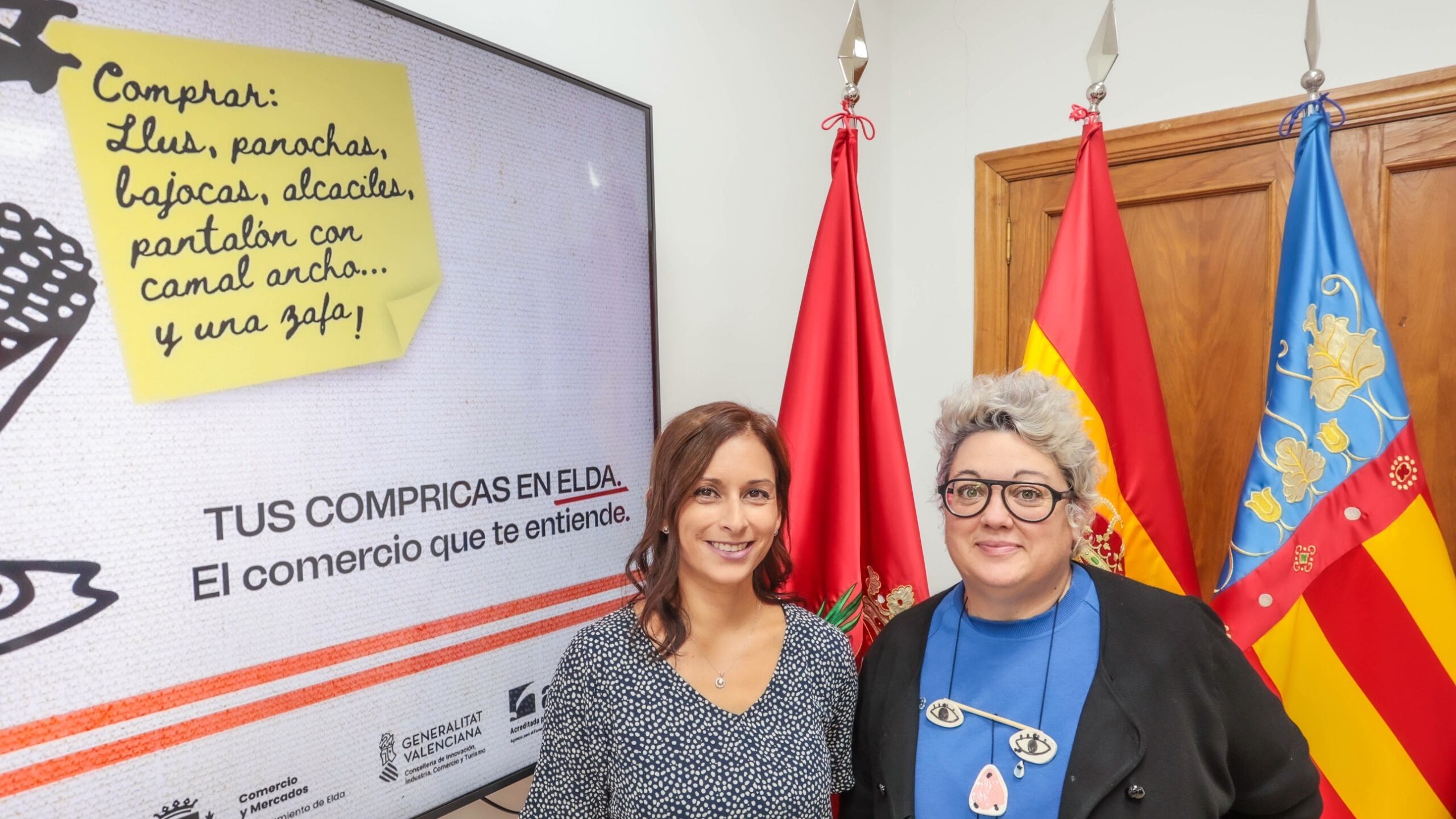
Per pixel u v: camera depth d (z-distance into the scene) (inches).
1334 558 52.7
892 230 91.6
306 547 36.9
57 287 29.5
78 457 30.0
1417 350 65.3
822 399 57.6
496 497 45.5
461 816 48.0
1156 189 75.6
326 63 37.6
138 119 31.5
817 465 57.3
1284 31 68.7
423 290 41.7
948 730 36.7
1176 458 76.7
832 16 81.2
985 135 84.6
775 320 74.5
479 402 44.6
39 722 29.2
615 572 53.2
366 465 39.3
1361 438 52.6
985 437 37.0
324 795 37.6
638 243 55.4
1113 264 57.6
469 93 44.0
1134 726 33.8
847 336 57.6
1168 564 56.5
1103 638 36.2
